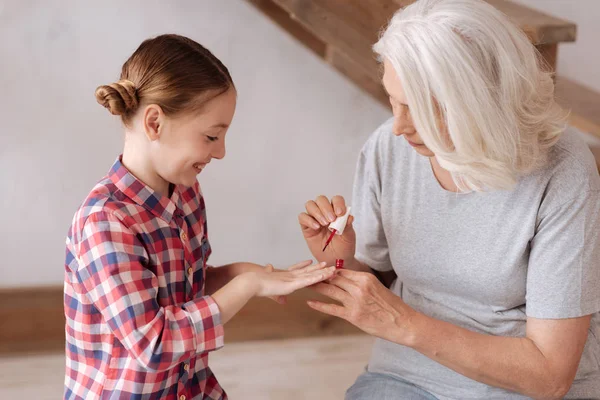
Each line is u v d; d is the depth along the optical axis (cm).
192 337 120
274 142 264
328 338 281
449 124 120
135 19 242
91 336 127
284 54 255
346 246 150
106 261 119
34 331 257
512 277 139
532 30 166
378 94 255
